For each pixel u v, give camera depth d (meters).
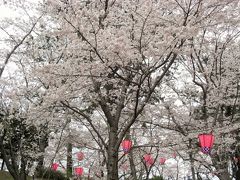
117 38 5.43
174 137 8.39
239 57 10.74
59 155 10.22
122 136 6.62
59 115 8.62
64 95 6.57
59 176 13.30
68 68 5.99
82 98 7.89
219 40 9.78
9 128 7.42
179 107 9.34
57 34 6.00
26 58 8.82
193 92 10.34
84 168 11.35
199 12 6.11
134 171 10.21
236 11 7.27
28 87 8.02
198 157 9.94
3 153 6.76
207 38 9.51
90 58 6.14
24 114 7.97
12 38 8.66
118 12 7.36
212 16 6.54
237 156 10.59
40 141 9.26
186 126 9.31
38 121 8.04
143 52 5.71
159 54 5.71
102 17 6.89
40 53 8.64
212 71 9.95
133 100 8.16
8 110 8.14
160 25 6.34
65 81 6.57
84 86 6.72
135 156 11.14
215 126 8.85
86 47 5.86
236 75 10.23
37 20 8.10
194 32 5.57
